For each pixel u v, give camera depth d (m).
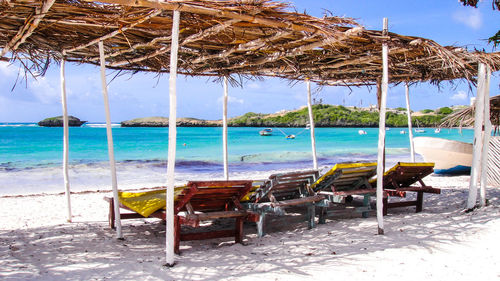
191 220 4.31
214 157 21.81
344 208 7.13
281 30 4.64
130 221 6.32
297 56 6.60
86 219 6.55
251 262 4.04
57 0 3.64
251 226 5.95
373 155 23.00
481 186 6.70
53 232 5.55
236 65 6.65
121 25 4.22
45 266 3.96
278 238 5.10
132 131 65.56
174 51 3.77
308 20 4.28
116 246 4.82
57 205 7.88
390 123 102.44
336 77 8.30
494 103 9.01
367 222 5.96
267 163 18.78
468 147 12.85
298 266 3.89
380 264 3.93
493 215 5.93
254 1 3.88
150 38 5.05
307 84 8.93
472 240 4.70
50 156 22.33
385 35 5.16
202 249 4.67
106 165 17.83
